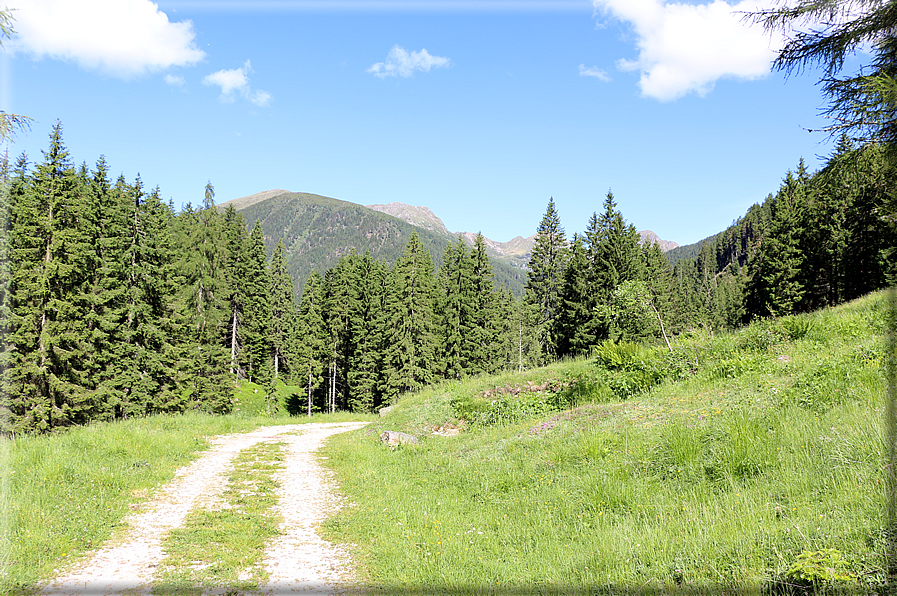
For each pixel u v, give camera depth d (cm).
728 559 470
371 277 5972
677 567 487
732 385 1189
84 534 684
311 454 1398
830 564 389
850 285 3778
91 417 2808
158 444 1305
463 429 1606
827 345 1353
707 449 778
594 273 3912
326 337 5625
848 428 657
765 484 611
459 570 583
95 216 3100
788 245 4122
